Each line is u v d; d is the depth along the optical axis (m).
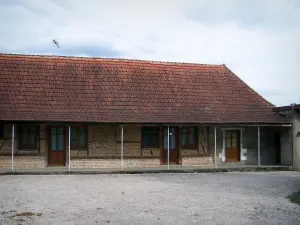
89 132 21.66
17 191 14.29
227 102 23.88
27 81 22.08
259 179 18.22
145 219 10.39
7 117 19.69
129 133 22.17
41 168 20.67
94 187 15.40
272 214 11.12
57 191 14.39
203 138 23.27
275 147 24.55
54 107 20.97
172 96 23.38
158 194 13.98
